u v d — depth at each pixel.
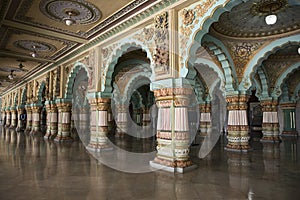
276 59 6.96
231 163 4.08
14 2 3.81
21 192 2.53
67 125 7.49
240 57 5.52
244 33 4.99
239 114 5.68
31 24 4.66
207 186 2.76
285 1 3.65
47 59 7.38
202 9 3.29
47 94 8.52
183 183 2.88
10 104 16.58
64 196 2.41
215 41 5.04
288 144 6.97
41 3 3.84
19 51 6.59
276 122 7.68
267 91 7.53
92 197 2.39
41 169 3.60
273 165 3.93
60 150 5.55
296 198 2.39
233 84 5.54
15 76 10.91
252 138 8.80
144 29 4.23
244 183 2.89
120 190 2.61
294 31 4.71
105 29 4.86
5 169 3.59
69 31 5.05
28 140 7.76
